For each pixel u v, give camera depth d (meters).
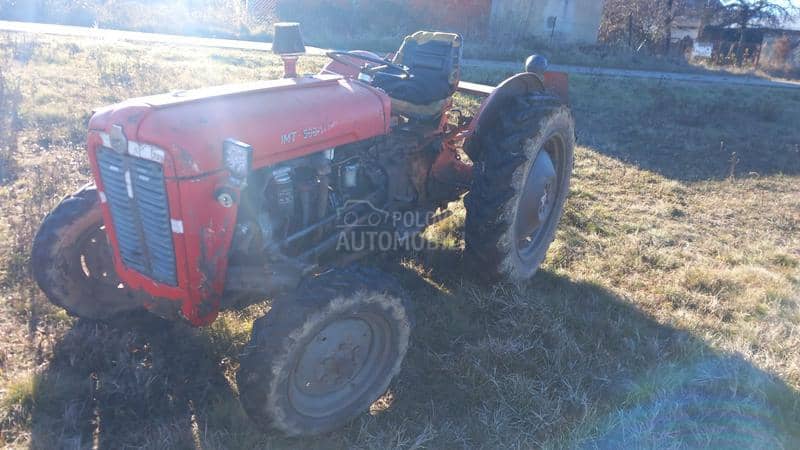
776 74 22.77
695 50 28.78
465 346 3.87
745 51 25.59
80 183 5.52
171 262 3.02
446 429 3.23
